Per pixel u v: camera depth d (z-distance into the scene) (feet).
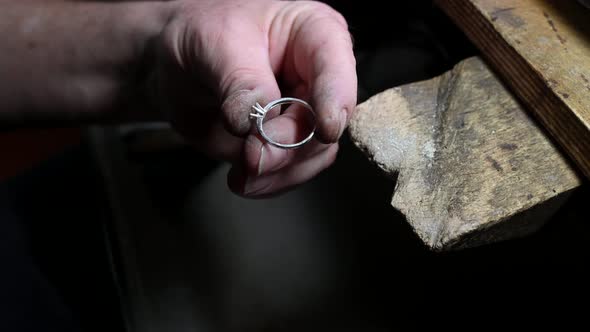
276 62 0.83
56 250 1.14
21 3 1.02
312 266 1.09
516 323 0.96
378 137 0.73
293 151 0.73
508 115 0.72
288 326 1.02
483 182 0.66
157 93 0.98
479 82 0.75
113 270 1.00
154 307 0.99
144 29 0.93
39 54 1.00
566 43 0.72
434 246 0.63
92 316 1.09
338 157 1.22
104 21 0.97
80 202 1.20
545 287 0.99
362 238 1.11
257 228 1.15
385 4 0.95
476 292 1.01
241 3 0.82
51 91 1.05
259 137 0.70
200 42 0.78
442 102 0.75
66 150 1.31
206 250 1.12
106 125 1.17
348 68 0.72
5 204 1.19
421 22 0.95
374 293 1.04
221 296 1.06
